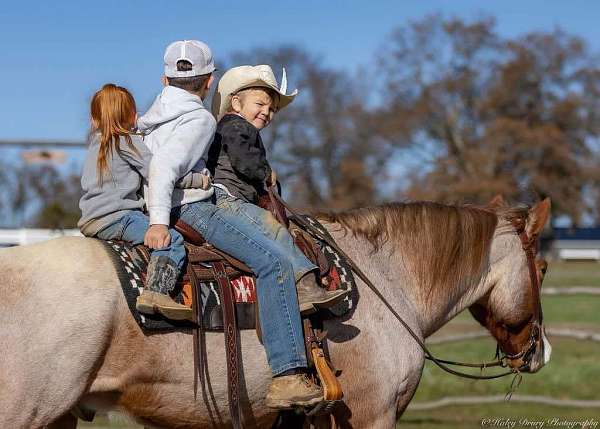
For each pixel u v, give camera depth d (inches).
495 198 253.0
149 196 185.2
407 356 211.3
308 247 205.3
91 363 176.2
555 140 2086.6
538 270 247.8
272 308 189.8
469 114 2225.6
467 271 233.8
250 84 213.6
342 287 205.0
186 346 184.5
